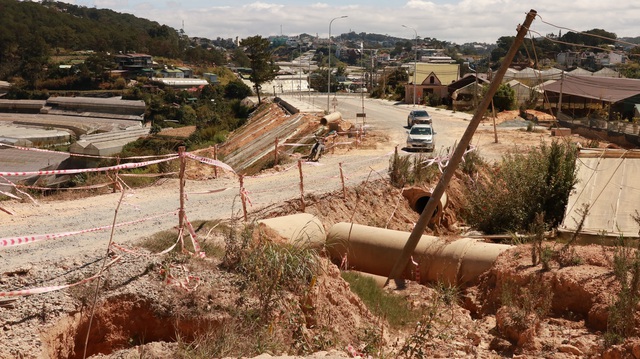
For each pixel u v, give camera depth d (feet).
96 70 504.02
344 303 37.86
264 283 35.06
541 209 68.54
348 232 53.62
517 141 130.82
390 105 238.07
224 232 46.21
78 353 32.07
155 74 542.57
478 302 43.83
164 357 29.40
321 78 417.69
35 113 433.89
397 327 39.55
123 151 181.68
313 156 103.09
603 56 456.04
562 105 200.75
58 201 62.95
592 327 36.65
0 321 30.27
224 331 31.35
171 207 61.21
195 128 273.54
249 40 286.25
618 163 74.54
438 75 259.80
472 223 76.07
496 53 626.23
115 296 33.55
